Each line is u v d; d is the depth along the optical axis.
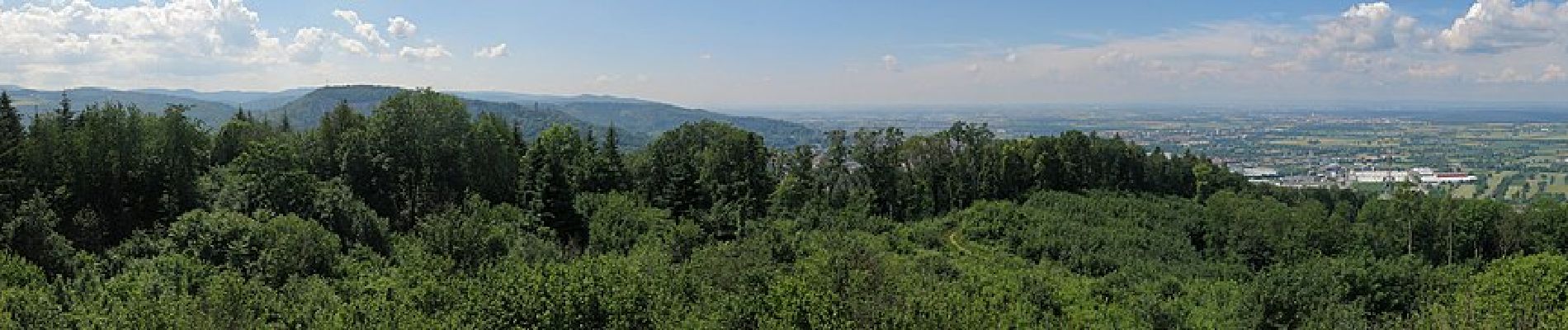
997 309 39.22
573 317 29.45
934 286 41.25
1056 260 67.62
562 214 68.19
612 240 60.56
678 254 51.16
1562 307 41.50
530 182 73.44
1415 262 49.62
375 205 69.69
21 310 29.80
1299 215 80.56
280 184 57.44
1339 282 44.53
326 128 72.69
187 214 47.72
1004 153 100.50
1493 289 44.06
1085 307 45.09
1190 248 75.19
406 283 36.69
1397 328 38.06
